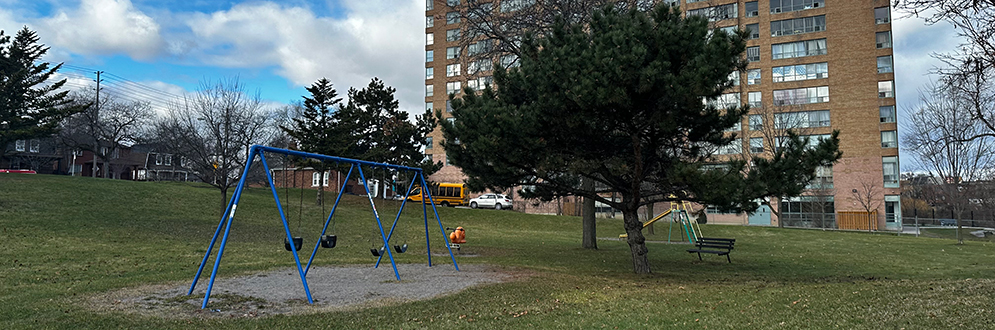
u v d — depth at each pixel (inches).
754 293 374.9
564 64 449.7
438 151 2330.2
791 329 258.8
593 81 419.8
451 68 2277.3
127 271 469.4
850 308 302.5
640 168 489.1
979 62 404.5
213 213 1077.1
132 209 1007.0
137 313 298.8
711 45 414.3
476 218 1403.8
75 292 357.1
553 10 778.2
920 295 336.2
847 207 1935.3
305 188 1971.0
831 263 684.7
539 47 573.6
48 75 1066.7
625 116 447.5
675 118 450.0
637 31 436.8
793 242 1070.4
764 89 2028.8
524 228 1318.9
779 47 2031.3
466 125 508.4
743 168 456.8
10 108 1005.8
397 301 350.3
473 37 875.4
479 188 565.6
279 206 360.2
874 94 1926.7
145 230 801.6
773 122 1620.3
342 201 1571.1
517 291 387.9
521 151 487.2
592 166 484.7
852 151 1939.0
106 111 2320.4
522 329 268.2
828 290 381.4
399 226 1118.4
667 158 525.7
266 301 347.9
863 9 1957.4
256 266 522.0
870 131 1924.2
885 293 351.3
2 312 287.9
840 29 1973.4
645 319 286.5
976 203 1851.6
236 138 1132.5
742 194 431.8
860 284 424.2
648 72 405.4
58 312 293.1
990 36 386.9
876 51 1937.7
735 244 1001.5
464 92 560.4
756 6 2059.5
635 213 549.6
